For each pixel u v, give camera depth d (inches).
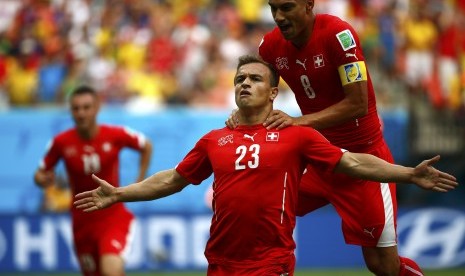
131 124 2159.2
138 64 2493.8
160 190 922.7
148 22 2608.3
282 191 879.1
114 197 911.7
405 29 2687.0
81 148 1390.3
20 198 2140.7
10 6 2677.2
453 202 2374.5
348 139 1044.5
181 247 1948.8
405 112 2304.4
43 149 2160.4
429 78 2640.3
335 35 959.0
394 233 1056.8
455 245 2016.5
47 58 2488.9
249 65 903.1
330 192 1072.8
